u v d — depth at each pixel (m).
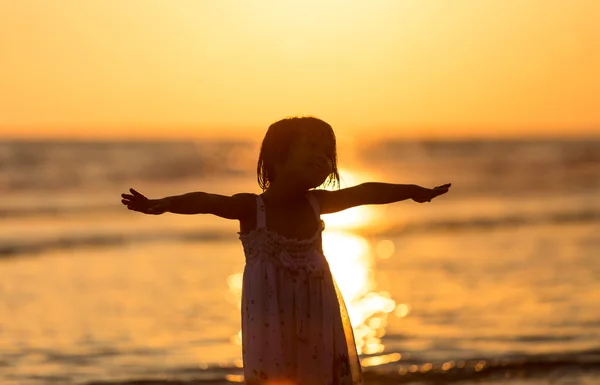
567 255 28.39
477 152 134.50
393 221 41.28
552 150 135.62
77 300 20.28
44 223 38.88
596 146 153.50
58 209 45.53
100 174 77.06
